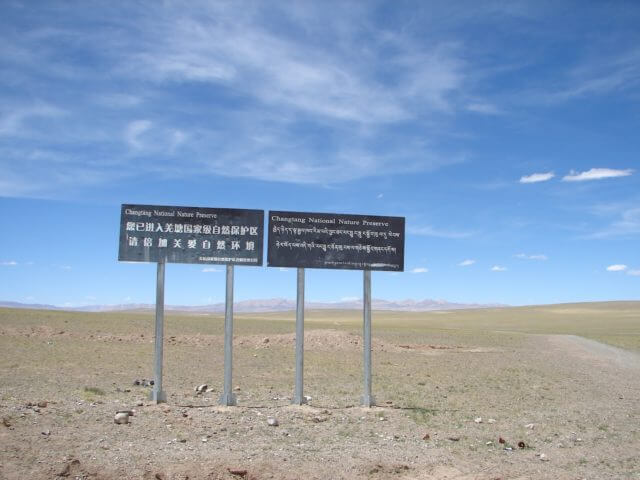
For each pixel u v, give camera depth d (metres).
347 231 15.14
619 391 20.25
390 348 38.34
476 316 170.62
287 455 9.87
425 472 9.29
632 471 9.72
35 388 16.59
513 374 25.09
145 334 46.00
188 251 14.62
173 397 15.96
